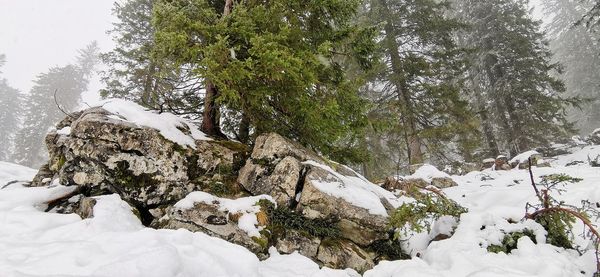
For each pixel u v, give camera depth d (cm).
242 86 735
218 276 397
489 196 772
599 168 964
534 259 460
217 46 641
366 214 639
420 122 1667
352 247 596
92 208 541
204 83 759
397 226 605
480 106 2195
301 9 837
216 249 452
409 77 1708
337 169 788
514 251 508
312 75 722
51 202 586
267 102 798
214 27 688
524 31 2289
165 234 452
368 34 896
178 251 414
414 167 1376
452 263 489
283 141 726
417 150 1570
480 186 1048
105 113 683
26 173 1077
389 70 1762
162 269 359
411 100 1700
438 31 1792
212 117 852
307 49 809
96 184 620
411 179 1088
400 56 1811
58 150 717
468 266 468
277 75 686
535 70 2198
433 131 1530
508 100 2117
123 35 1752
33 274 332
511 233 542
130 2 1777
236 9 716
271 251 549
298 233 588
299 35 810
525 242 507
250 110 812
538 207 589
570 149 1939
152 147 662
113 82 1669
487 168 1678
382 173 1822
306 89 793
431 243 587
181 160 681
